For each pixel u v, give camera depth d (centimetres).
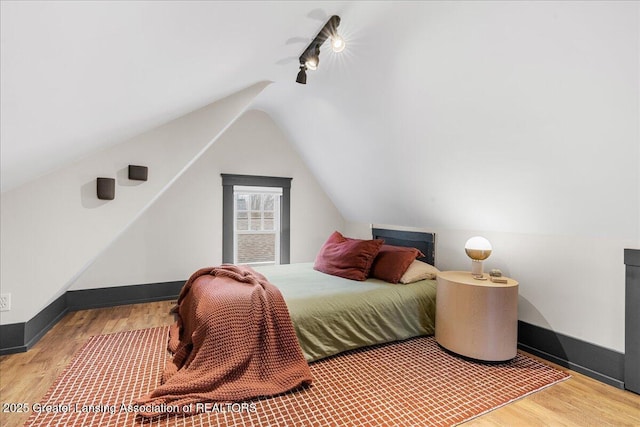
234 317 191
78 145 190
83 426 149
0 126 107
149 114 209
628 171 174
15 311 227
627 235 197
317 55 209
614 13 131
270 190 446
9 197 223
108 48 98
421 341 261
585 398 183
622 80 148
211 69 181
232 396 169
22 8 61
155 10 91
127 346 242
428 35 189
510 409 170
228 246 412
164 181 262
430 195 315
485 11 160
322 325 222
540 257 245
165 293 376
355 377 199
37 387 182
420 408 168
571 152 188
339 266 314
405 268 293
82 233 238
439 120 238
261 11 136
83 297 336
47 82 95
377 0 174
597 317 211
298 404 169
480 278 242
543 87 172
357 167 371
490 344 219
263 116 437
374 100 266
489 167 240
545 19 148
